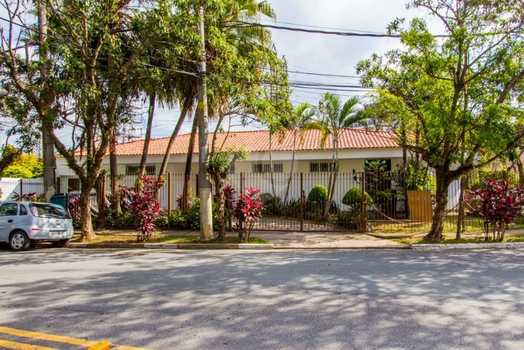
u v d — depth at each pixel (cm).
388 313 538
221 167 1391
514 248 1202
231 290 668
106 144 1406
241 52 1634
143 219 1366
